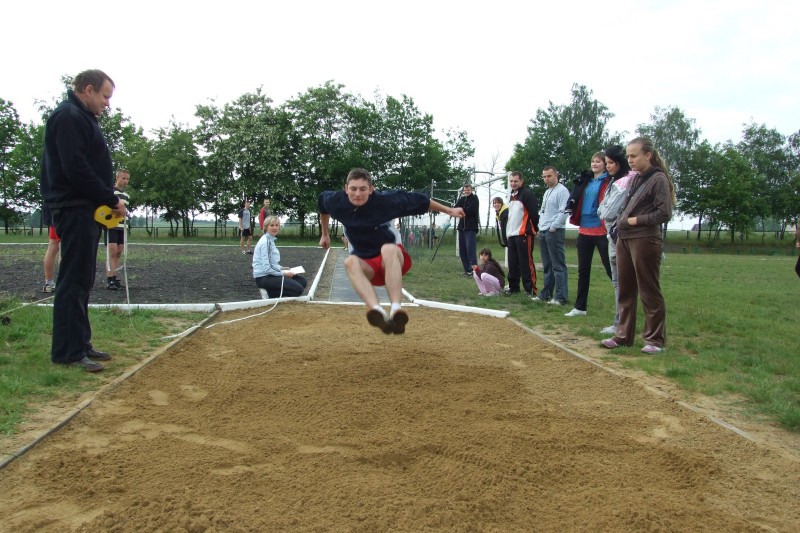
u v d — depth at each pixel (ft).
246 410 12.50
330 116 119.34
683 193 156.46
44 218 26.61
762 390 14.24
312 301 28.14
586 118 154.81
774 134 175.32
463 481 9.10
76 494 8.59
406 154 124.16
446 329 22.41
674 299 32.48
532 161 139.85
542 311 26.61
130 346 17.81
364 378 14.89
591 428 11.82
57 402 12.59
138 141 129.08
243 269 45.70
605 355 18.51
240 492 8.59
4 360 15.06
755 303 32.30
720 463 10.26
